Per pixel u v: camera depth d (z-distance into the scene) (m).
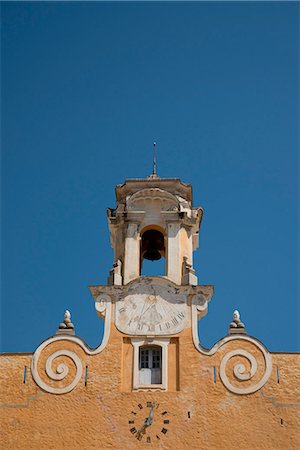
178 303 35.94
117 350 34.84
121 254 38.03
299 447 32.62
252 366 34.41
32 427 33.22
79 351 34.91
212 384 34.00
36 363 34.69
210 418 33.19
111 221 39.09
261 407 33.47
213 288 36.16
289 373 34.28
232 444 32.66
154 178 40.09
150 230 39.53
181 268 37.31
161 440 32.72
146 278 36.44
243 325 35.53
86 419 33.31
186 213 38.78
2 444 32.88
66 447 32.75
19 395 33.94
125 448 32.62
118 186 40.22
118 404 33.53
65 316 36.09
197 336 35.12
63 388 34.03
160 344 34.97
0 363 34.72
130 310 35.78
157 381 34.47
